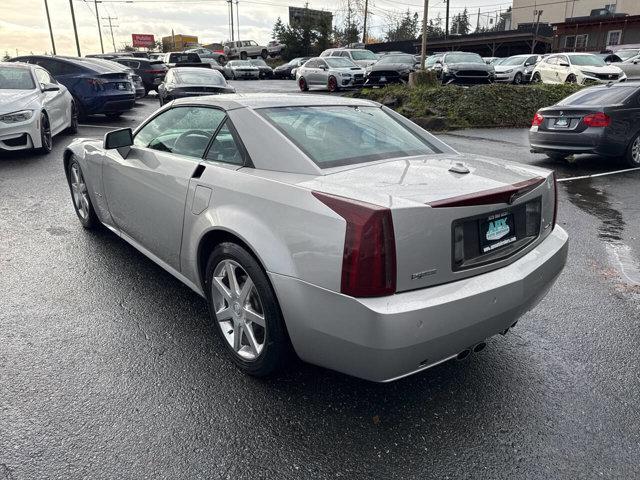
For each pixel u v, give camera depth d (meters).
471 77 18.75
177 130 3.61
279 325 2.65
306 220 2.41
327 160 2.82
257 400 2.75
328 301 2.33
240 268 2.84
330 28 49.50
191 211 3.12
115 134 3.85
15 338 3.29
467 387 2.90
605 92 9.04
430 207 2.29
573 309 3.82
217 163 3.10
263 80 36.22
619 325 3.59
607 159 9.64
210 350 3.20
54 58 12.98
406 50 42.94
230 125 3.12
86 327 3.44
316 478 2.25
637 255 4.93
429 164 2.91
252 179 2.77
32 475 2.22
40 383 2.84
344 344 2.34
